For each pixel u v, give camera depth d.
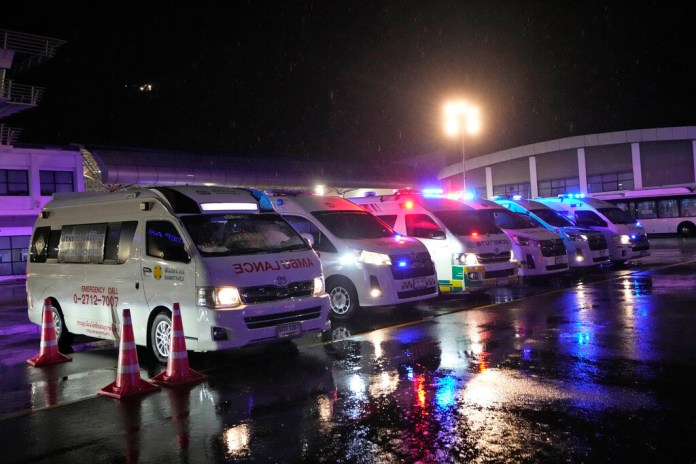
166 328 7.90
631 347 7.56
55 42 30.50
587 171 45.62
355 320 10.86
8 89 29.14
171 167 33.97
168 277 7.81
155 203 8.30
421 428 5.08
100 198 9.30
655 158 43.31
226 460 4.61
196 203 8.17
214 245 7.91
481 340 8.44
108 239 8.85
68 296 9.46
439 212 13.23
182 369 6.93
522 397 5.75
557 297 12.41
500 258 12.81
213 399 6.23
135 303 8.25
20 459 4.79
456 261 12.41
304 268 8.20
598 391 5.83
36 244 10.35
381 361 7.50
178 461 4.64
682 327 8.62
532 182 48.09
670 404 5.36
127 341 6.62
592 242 16.73
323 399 6.03
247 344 7.43
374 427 5.16
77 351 9.31
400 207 13.54
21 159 31.70
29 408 6.22
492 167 50.59
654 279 14.50
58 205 10.13
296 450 4.73
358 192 40.50
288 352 8.32
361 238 11.16
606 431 4.80
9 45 29.11
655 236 36.94
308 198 11.82
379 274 10.51
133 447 4.96
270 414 5.64
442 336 8.88
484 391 6.00
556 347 7.75
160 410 5.94
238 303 7.43
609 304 11.04
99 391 6.65
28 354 9.26
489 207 14.64
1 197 31.05
